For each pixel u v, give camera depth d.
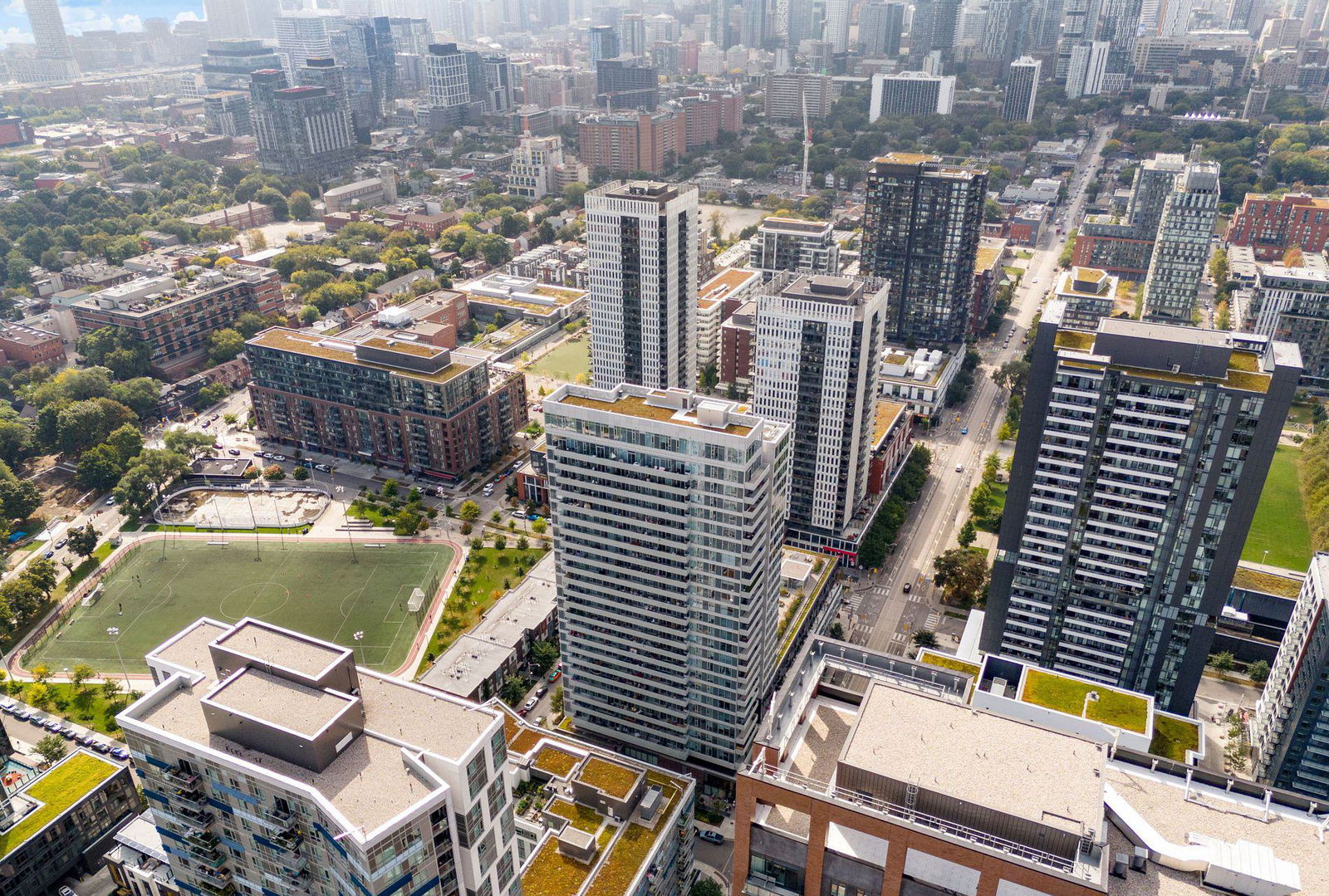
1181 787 92.81
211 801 133.25
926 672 115.62
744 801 91.25
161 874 195.12
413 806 117.12
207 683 140.50
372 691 136.75
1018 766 87.88
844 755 88.75
